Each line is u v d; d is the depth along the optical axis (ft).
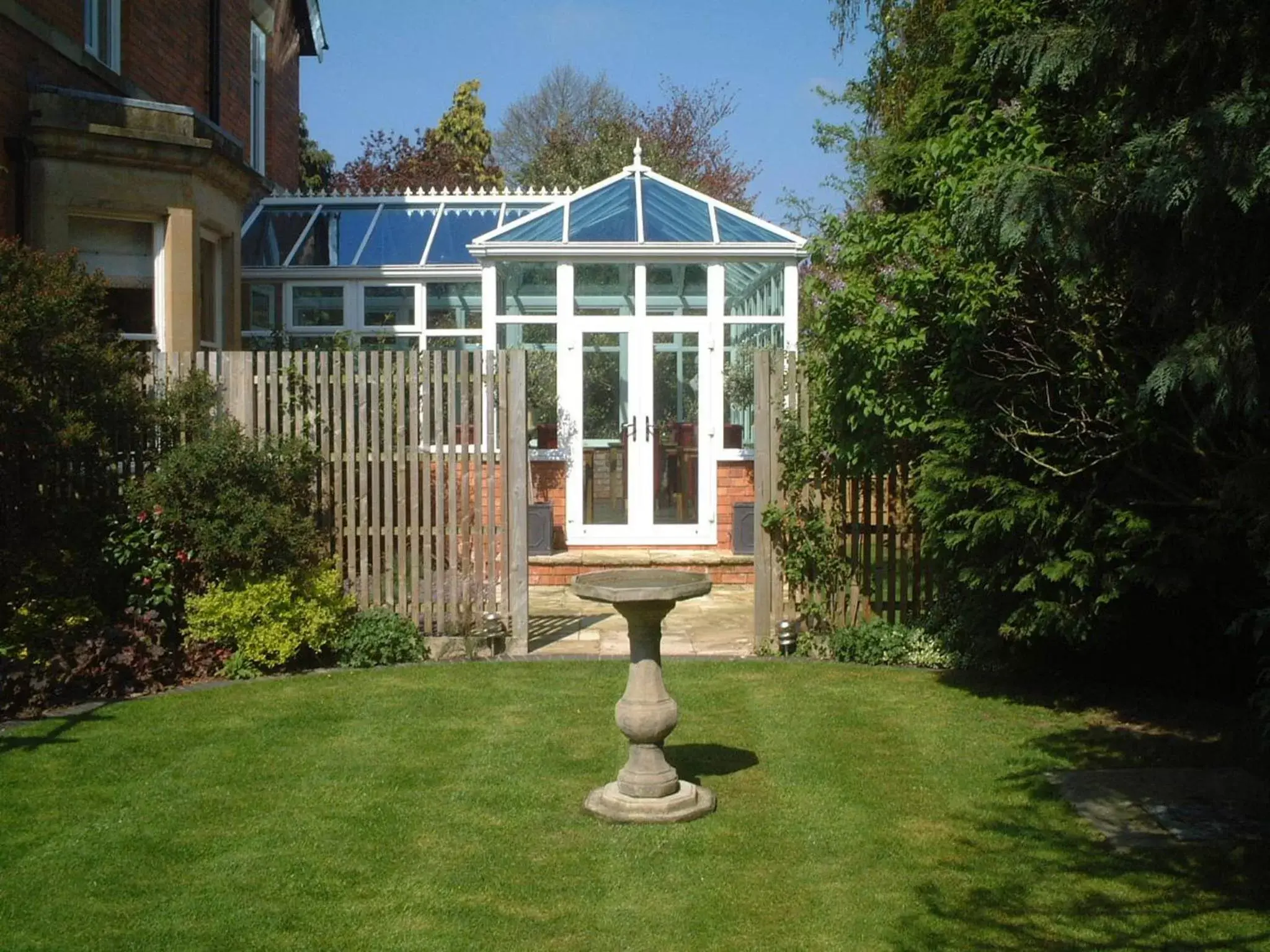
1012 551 27.35
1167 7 18.80
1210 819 20.30
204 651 31.09
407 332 56.18
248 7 60.80
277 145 68.03
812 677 30.76
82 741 25.00
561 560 46.21
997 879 18.06
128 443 32.86
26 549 30.60
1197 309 19.67
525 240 48.47
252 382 33.78
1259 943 15.90
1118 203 19.43
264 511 31.22
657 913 16.97
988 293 26.37
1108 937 16.15
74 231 40.93
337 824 20.31
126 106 40.29
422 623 34.35
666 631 37.29
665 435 49.19
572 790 22.04
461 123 144.36
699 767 23.36
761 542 33.58
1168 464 25.70
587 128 134.92
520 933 16.37
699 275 49.67
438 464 33.91
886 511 33.30
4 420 29.48
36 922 16.60
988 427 27.20
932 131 31.68
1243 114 16.84
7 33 37.86
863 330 29.66
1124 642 29.30
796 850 19.21
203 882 17.97
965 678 30.50
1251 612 20.06
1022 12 28.27
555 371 49.08
